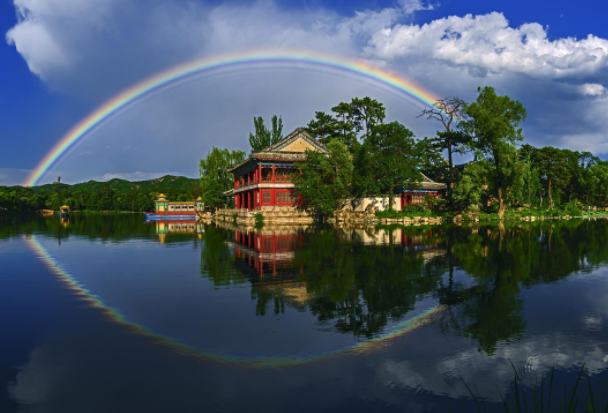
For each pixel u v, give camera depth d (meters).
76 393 8.23
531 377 8.87
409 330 11.88
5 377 8.94
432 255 27.59
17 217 110.19
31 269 22.83
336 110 104.31
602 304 14.79
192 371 9.19
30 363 9.69
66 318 13.26
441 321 12.73
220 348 10.50
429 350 10.36
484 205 85.38
